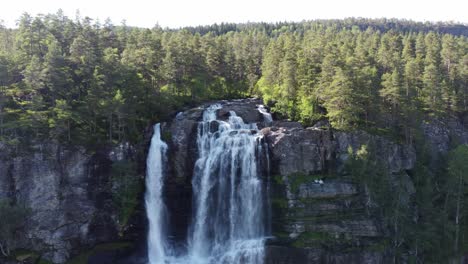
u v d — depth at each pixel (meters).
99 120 76.44
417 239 68.81
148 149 76.69
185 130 79.00
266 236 72.44
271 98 92.81
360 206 71.50
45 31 89.56
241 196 75.19
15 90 70.38
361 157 69.81
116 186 71.25
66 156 68.50
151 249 74.06
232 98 106.81
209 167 76.69
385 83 81.19
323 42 117.31
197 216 76.19
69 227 67.94
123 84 77.25
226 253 72.62
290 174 73.69
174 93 94.75
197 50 104.00
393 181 75.94
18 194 66.00
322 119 82.38
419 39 132.88
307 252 67.62
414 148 82.19
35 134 69.19
